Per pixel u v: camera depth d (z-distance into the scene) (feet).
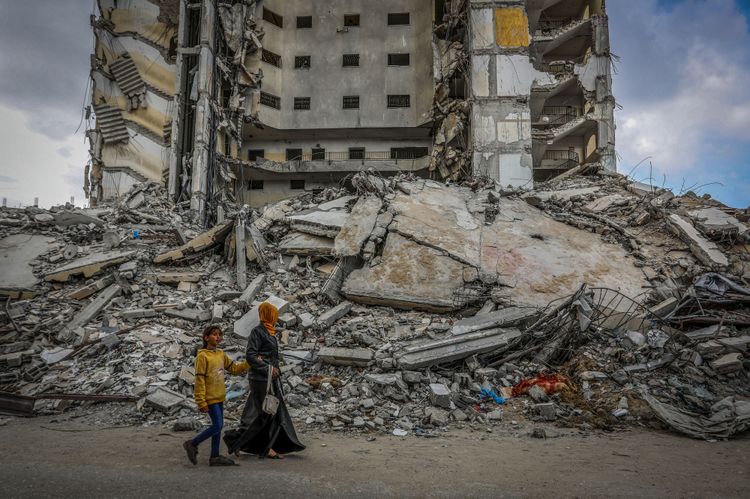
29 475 14.78
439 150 107.65
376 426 23.53
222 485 13.82
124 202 83.97
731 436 22.68
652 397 26.05
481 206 52.44
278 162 112.88
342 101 117.29
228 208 96.07
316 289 42.42
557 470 16.46
